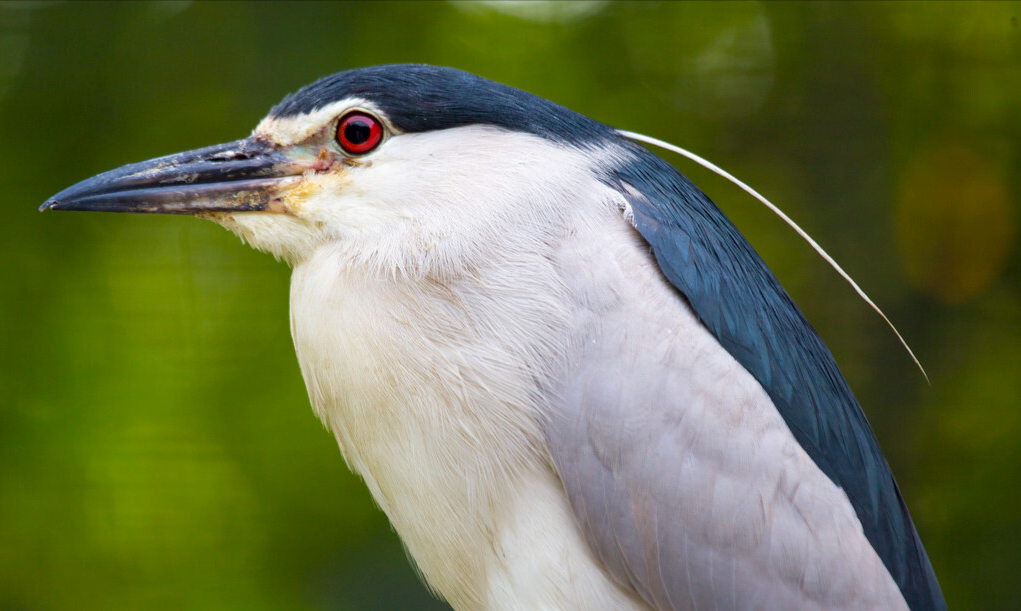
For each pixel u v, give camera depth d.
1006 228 9.58
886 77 9.67
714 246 5.35
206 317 9.16
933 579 5.61
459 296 4.98
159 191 5.50
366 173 5.26
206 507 8.75
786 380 5.17
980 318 9.48
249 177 5.43
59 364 8.95
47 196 9.04
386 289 5.06
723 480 4.71
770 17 9.71
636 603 4.96
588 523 4.79
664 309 4.89
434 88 5.31
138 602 8.66
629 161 5.47
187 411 8.85
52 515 8.75
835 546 4.80
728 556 4.72
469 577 5.17
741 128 9.73
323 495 8.84
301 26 9.11
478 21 9.42
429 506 5.08
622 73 9.62
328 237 5.36
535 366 4.87
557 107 5.58
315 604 8.62
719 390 4.79
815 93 9.69
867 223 9.61
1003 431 9.12
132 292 9.13
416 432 5.00
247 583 8.68
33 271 9.05
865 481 5.29
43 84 9.16
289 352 9.15
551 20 9.61
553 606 4.93
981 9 9.52
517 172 5.20
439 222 5.11
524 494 4.92
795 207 9.67
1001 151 9.60
